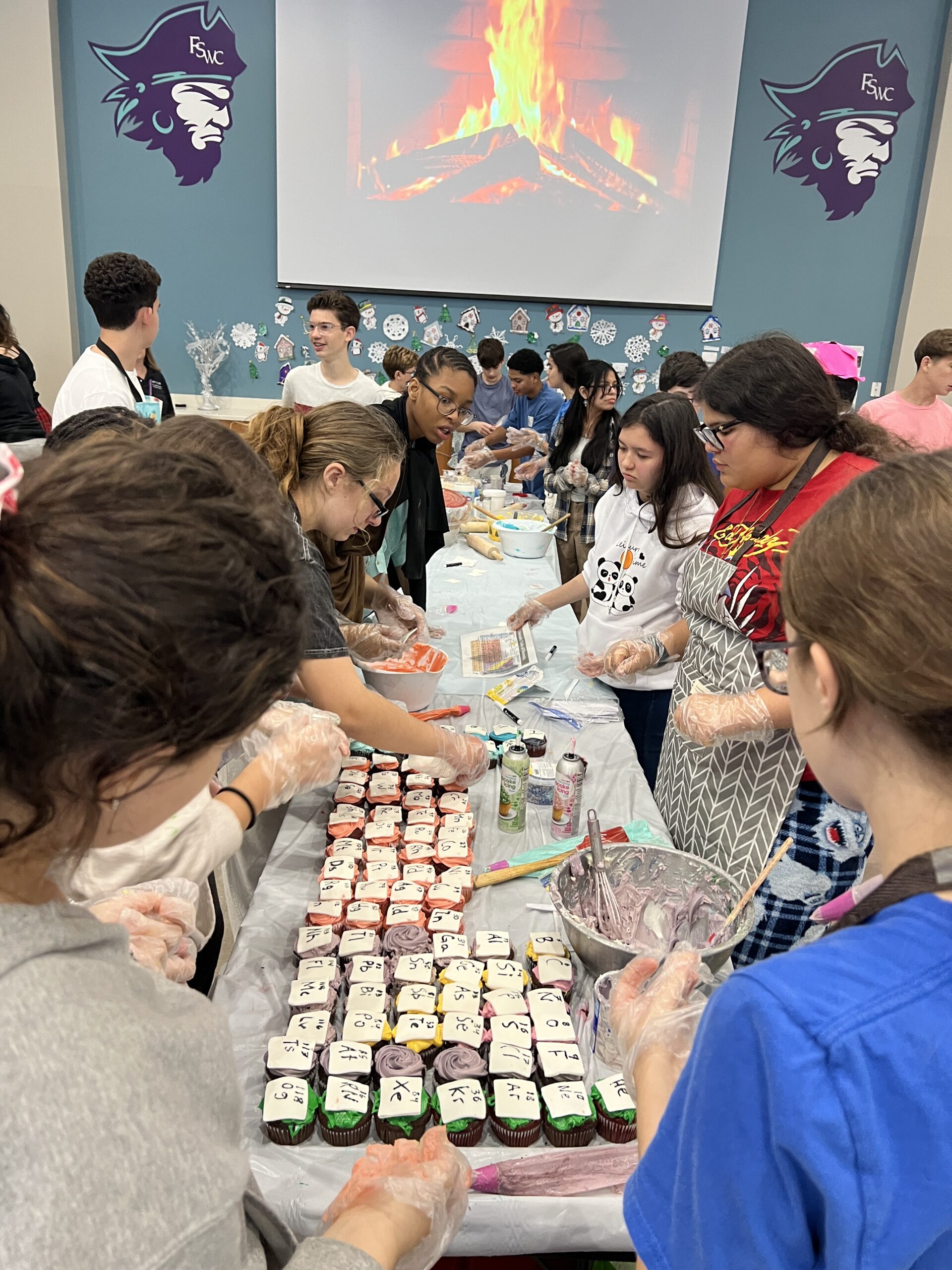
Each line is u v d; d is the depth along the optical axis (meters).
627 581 2.23
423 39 4.87
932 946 0.46
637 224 5.21
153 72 4.87
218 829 1.13
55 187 4.90
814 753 0.57
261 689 0.42
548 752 1.83
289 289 5.26
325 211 5.11
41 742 0.37
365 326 5.37
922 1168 0.44
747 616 1.47
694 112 5.03
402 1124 0.94
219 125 4.98
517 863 1.43
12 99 4.75
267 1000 1.13
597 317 5.42
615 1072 1.04
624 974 0.92
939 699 0.46
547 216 5.18
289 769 1.22
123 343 2.54
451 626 2.59
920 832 0.51
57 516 0.38
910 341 5.43
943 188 5.16
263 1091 1.01
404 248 5.20
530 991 1.15
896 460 0.53
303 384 3.93
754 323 5.48
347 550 1.91
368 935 1.22
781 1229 0.46
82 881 1.02
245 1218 0.65
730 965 1.26
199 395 5.41
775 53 5.01
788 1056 0.44
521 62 4.92
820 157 5.19
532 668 2.23
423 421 2.37
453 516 3.62
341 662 1.39
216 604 0.39
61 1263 0.37
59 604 0.35
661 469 2.05
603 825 1.58
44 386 5.21
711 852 1.55
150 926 0.95
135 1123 0.41
